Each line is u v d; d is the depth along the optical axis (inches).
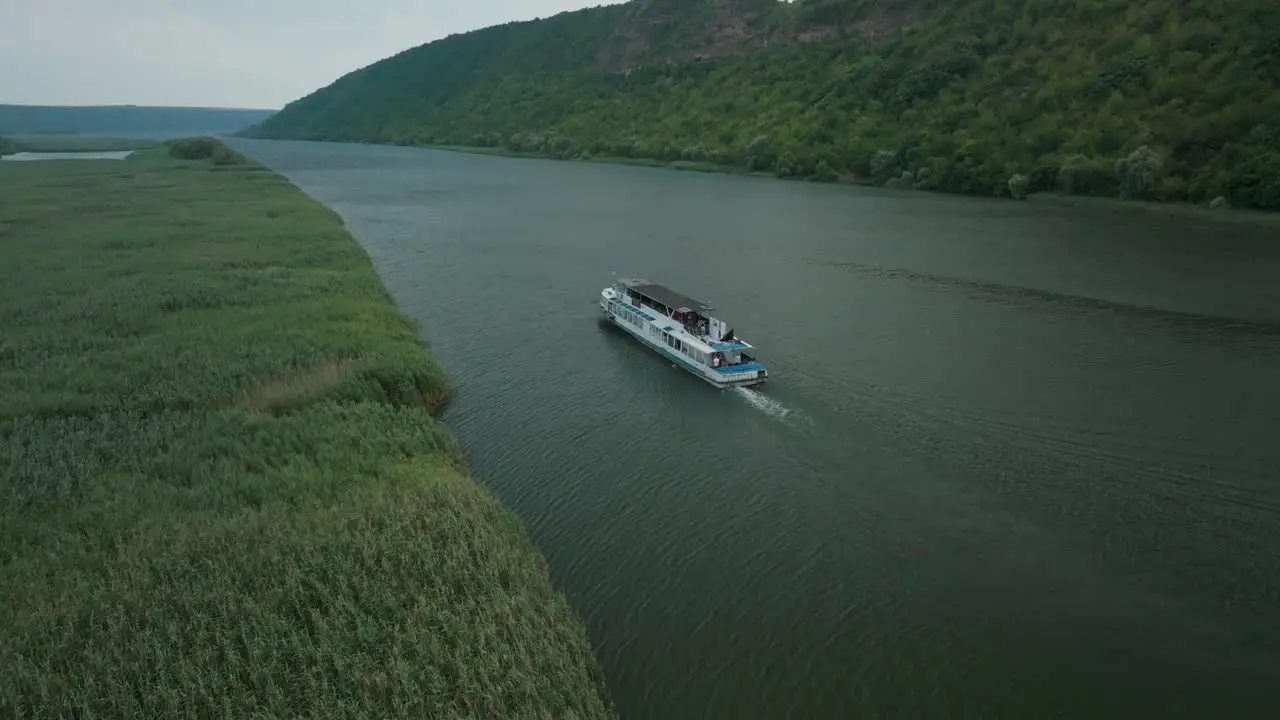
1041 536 1907.0
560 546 1903.3
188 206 6481.3
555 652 1427.2
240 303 3582.7
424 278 4527.6
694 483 2193.7
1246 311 3528.5
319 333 3080.7
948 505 2050.9
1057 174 6845.5
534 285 4367.6
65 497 1893.5
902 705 1422.2
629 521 2011.6
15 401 2418.8
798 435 2450.8
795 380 2864.2
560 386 2908.5
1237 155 5905.5
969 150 7608.3
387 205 7381.9
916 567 1809.8
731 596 1721.2
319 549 1654.8
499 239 5684.1
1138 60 7283.5
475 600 1552.7
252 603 1472.7
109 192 7327.8
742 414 2615.7
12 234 5206.7
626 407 2706.7
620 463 2310.5
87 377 2637.8
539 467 2285.9
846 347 3196.4
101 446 2139.5
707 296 4015.8
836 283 4229.8
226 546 1664.6
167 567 1590.8
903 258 4815.5
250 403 2454.5
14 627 1414.9
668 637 1595.7
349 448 2145.7
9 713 1234.0
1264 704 1405.0
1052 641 1573.6
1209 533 1887.3
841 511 2042.3
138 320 3294.8
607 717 1349.7
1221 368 2864.2
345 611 1480.1
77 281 3932.1
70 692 1279.5
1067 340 3206.2
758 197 7642.7
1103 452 2269.9
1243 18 7017.7
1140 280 4111.7
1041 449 2301.9
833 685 1467.8
